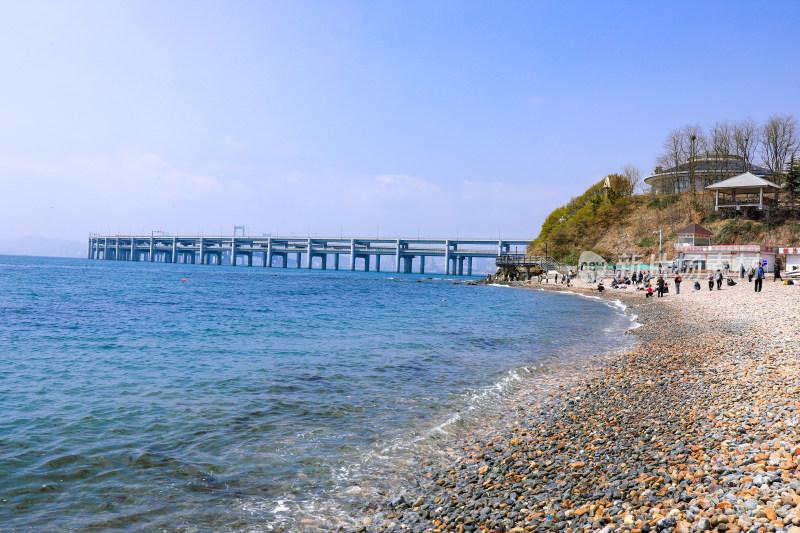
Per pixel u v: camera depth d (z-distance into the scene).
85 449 9.31
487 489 7.23
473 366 17.77
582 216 118.56
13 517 6.75
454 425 10.99
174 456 9.09
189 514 6.96
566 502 6.20
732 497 5.43
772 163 100.75
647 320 31.05
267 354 19.81
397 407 12.44
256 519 6.84
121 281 83.75
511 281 98.88
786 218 82.44
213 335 25.44
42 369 16.59
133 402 12.59
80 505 7.17
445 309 42.75
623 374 15.19
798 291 39.78
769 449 7.01
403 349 21.27
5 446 9.31
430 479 8.12
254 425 10.90
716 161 102.25
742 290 43.97
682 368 15.08
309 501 7.38
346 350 20.86
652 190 119.62
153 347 21.45
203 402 12.66
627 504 5.84
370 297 59.56
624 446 8.37
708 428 8.66
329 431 10.56
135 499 7.39
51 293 53.91
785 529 4.57
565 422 10.55
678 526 5.00
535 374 16.38
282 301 51.03
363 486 7.90
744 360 14.94
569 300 54.19
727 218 88.75
